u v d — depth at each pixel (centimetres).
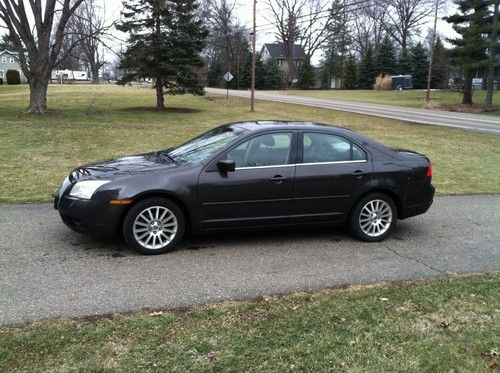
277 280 494
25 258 536
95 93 4400
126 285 470
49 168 1069
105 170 577
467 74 4253
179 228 568
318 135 617
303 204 604
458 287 481
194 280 488
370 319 407
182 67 2917
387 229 643
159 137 1627
